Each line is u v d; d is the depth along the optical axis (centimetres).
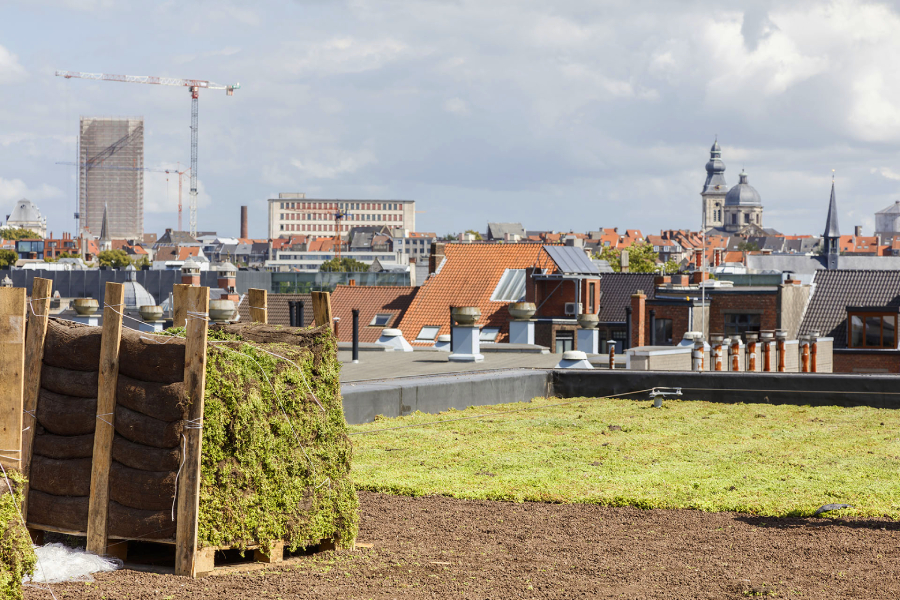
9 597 558
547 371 2167
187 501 708
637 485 1142
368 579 712
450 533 889
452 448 1425
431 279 6150
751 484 1152
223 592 662
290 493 767
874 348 5781
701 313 5659
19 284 10819
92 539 734
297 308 3516
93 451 741
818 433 1612
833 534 888
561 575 732
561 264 5869
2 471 597
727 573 741
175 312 759
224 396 727
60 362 773
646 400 2081
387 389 1716
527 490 1102
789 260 14675
